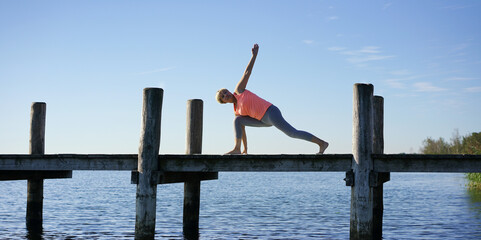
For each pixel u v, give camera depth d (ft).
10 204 65.16
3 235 37.19
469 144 137.90
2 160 31.81
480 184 93.97
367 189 26.11
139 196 28.68
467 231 40.81
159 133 29.22
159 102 29.14
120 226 43.93
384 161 26.50
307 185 135.74
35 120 36.91
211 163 28.66
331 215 54.39
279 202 72.95
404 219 49.06
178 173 32.17
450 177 175.22
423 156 25.84
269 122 28.76
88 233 39.34
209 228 42.80
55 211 56.75
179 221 47.73
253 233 40.22
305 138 28.12
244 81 29.27
